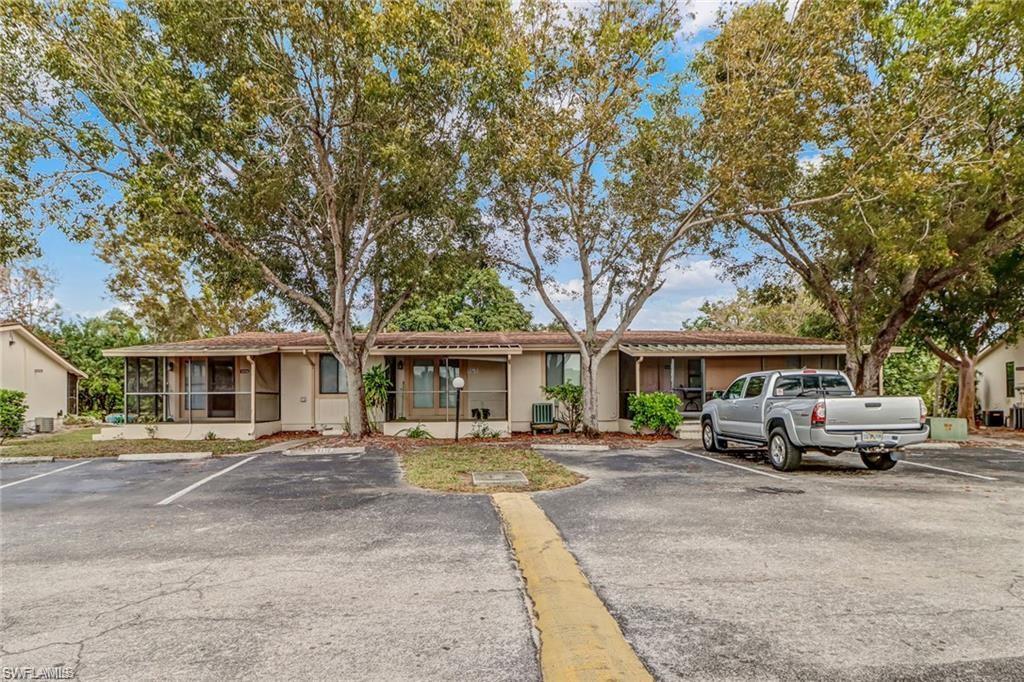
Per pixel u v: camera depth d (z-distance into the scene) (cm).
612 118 1352
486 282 3056
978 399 2317
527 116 1321
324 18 1102
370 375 1733
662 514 714
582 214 1495
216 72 1240
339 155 1350
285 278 1577
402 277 1530
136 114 1191
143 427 1689
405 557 555
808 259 1642
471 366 1889
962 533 625
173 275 2878
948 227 1330
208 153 1249
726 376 1870
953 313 1828
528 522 673
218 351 1664
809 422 975
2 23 1116
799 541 596
